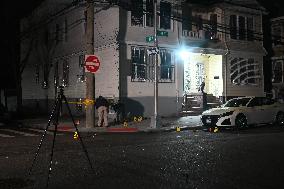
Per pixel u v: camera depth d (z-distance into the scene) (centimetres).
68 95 2928
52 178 858
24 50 3662
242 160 1034
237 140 1449
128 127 1928
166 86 2564
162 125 1981
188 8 2838
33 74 3516
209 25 2875
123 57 2398
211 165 970
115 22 2380
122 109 2359
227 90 2848
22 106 3634
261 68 3089
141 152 1193
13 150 1277
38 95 3422
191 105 2689
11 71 3719
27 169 960
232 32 2891
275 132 1722
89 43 1884
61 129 1939
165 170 918
